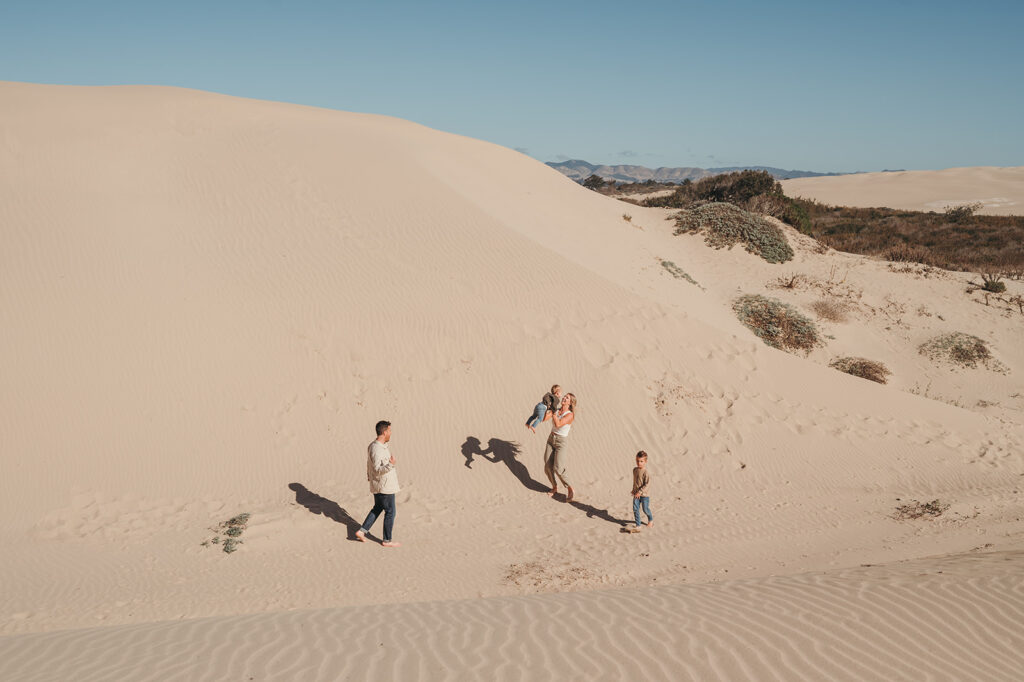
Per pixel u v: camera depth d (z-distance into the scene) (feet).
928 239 132.36
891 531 32.91
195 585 25.88
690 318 51.80
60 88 75.31
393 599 25.36
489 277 50.65
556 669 15.21
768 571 27.32
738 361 48.73
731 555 30.09
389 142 78.23
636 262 81.46
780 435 43.68
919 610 17.52
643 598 20.95
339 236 52.47
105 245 45.73
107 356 38.47
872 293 88.63
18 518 30.48
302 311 44.34
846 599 18.81
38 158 54.49
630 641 16.78
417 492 36.09
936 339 75.97
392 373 42.32
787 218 121.80
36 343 38.09
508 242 55.36
